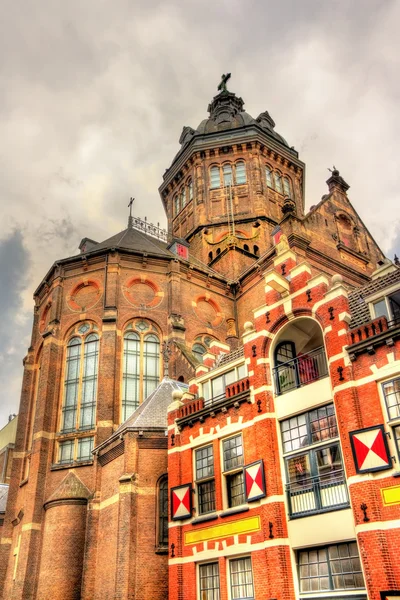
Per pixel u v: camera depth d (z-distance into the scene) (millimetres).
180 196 57656
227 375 24594
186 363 36094
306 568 18078
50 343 37781
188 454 23578
